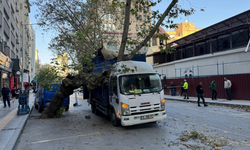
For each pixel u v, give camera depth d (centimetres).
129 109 603
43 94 1142
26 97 977
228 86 1431
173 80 2219
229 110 1030
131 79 644
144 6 734
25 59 4109
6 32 2077
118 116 629
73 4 1018
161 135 562
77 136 585
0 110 1129
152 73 684
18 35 3091
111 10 1112
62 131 656
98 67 882
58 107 934
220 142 479
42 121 848
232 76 1479
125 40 754
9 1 2228
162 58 3356
